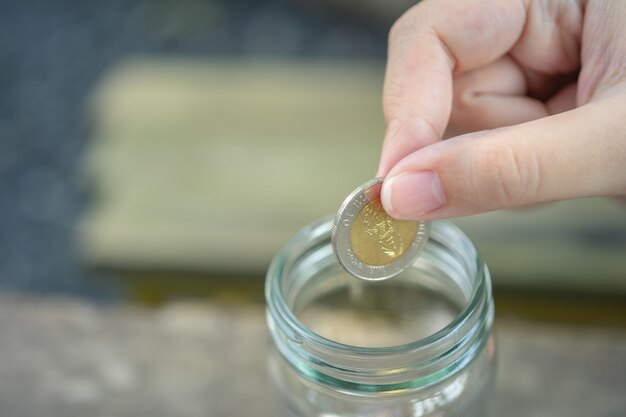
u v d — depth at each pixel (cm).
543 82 39
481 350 31
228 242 56
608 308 54
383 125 67
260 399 39
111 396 40
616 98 32
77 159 110
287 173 62
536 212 55
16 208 104
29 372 40
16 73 124
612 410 39
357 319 34
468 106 39
